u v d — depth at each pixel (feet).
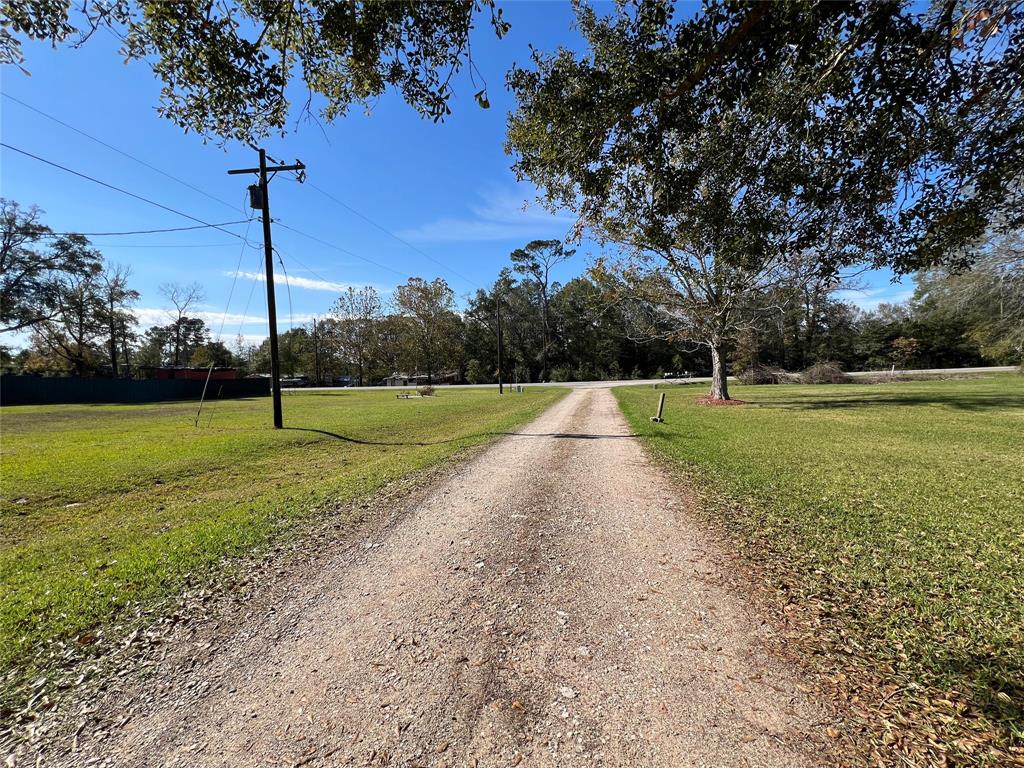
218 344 228.43
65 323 150.51
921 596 11.00
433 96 11.65
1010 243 68.74
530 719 7.35
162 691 8.37
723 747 6.66
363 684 8.37
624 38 10.05
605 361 204.64
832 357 181.06
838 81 9.93
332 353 233.35
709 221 12.41
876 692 7.78
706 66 9.11
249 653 9.48
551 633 9.90
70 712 7.87
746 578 12.35
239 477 27.71
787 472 24.31
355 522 17.93
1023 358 102.12
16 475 26.94
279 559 14.40
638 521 17.29
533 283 223.30
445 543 15.49
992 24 8.05
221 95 10.99
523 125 13.01
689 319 71.56
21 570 14.20
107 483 25.44
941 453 28.99
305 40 11.36
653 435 38.34
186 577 13.19
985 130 10.90
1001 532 15.14
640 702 7.67
